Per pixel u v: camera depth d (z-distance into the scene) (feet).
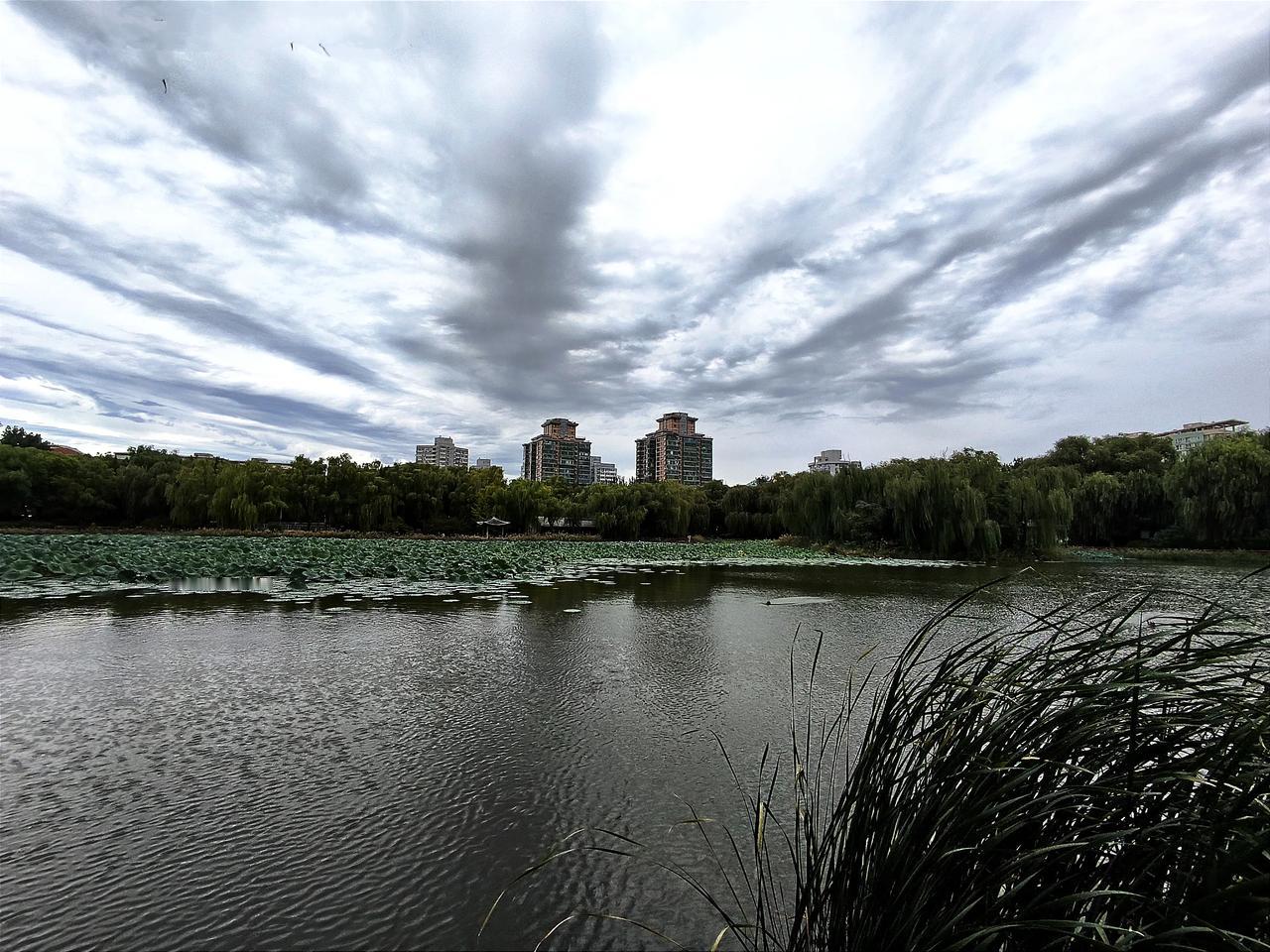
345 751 16.17
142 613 35.06
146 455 166.09
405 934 9.12
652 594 48.91
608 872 10.78
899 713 7.23
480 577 56.54
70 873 10.53
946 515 98.12
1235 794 5.00
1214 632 5.84
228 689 21.27
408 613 37.14
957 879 5.87
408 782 14.34
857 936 6.44
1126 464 158.10
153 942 8.82
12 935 8.92
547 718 18.97
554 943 8.96
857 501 113.70
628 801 13.50
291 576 51.01
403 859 11.15
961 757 6.33
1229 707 5.34
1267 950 4.00
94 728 17.43
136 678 22.30
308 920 9.39
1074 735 5.80
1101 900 5.27
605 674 24.08
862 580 61.72
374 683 22.33
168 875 10.52
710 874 10.71
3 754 15.57
